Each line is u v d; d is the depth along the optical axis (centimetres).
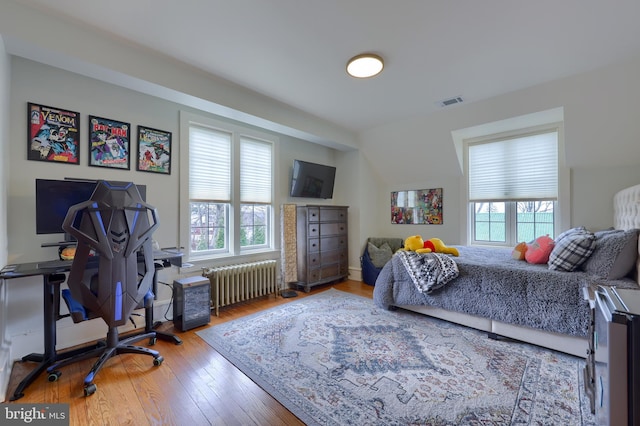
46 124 219
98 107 245
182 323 259
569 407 151
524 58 226
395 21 182
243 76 256
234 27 189
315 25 187
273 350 220
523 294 216
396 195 482
